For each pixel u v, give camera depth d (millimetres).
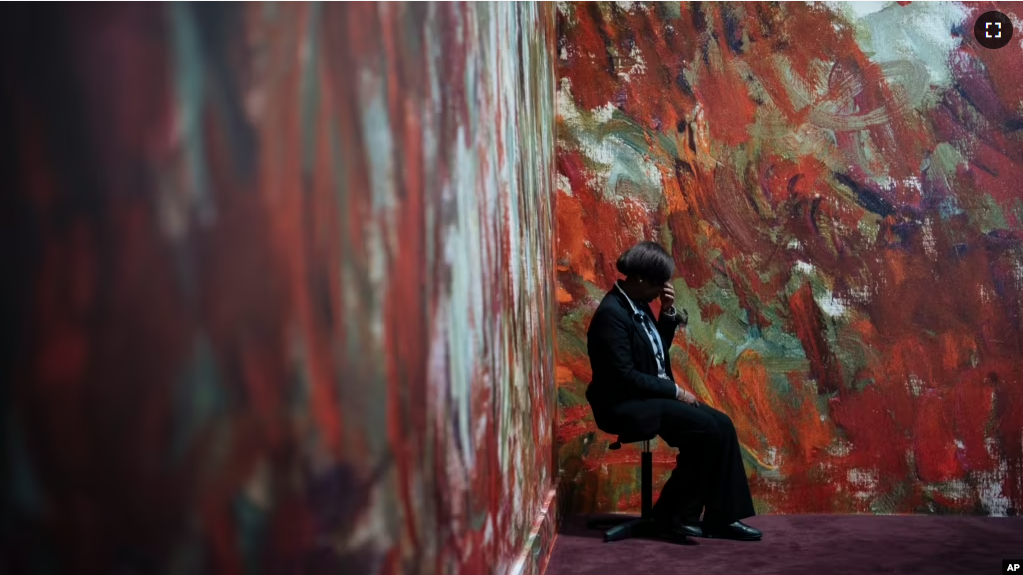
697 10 4664
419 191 1480
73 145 821
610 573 3402
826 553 3721
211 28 919
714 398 4590
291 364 1024
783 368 4574
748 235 4609
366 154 1232
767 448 4562
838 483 4539
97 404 835
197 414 899
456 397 1755
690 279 4629
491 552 2205
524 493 3045
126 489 850
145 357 859
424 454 1491
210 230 913
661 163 4664
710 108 4645
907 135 4559
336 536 1114
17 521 802
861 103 4578
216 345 921
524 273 3133
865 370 4543
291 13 1036
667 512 3980
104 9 836
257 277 971
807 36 4609
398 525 1338
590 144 4695
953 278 4527
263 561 977
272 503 992
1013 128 4520
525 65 3291
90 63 829
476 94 2045
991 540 3951
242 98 954
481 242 2094
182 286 883
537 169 3721
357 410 1182
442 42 1664
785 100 4609
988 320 4512
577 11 4719
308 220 1062
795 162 4605
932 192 4539
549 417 4152
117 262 843
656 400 3902
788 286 4590
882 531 4137
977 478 4488
